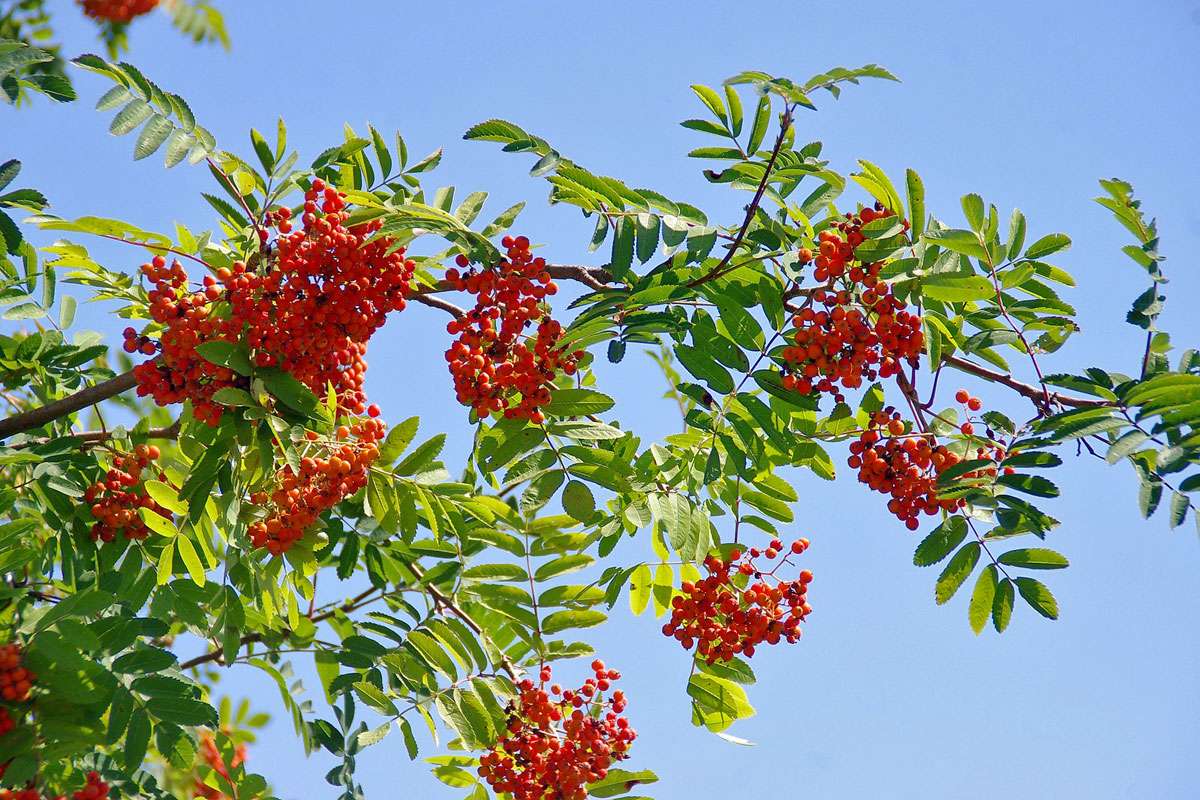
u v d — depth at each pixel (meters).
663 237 5.22
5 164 4.90
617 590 6.31
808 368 5.27
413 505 5.41
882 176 5.22
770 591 5.90
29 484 5.52
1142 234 5.52
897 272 5.09
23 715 4.38
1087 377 5.01
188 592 5.32
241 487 5.12
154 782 5.06
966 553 5.24
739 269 5.46
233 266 4.98
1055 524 4.77
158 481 5.23
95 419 6.67
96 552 5.50
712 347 5.52
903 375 5.43
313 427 5.07
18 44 4.58
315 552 6.12
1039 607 5.15
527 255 5.19
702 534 5.99
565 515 6.38
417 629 6.10
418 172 5.92
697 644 6.24
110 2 4.75
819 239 5.18
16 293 6.14
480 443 5.96
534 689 5.91
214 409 4.93
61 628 4.45
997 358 5.49
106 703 4.50
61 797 4.34
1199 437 4.45
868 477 5.30
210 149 5.08
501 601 6.27
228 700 6.71
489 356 5.27
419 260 5.66
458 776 6.31
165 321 4.78
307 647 6.11
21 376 6.05
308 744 5.63
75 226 4.83
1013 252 5.39
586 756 5.80
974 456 5.16
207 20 4.91
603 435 5.55
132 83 4.92
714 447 5.77
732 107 5.52
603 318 5.32
